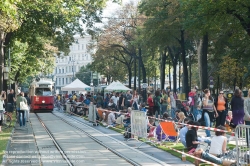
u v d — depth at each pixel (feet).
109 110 83.76
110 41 198.70
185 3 95.30
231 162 34.14
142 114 54.24
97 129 76.89
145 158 42.73
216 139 38.09
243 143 31.40
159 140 54.80
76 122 95.61
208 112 57.62
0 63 94.07
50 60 204.74
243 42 123.85
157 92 86.89
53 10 84.23
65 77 492.95
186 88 140.36
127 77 284.20
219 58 143.02
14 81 204.23
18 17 69.92
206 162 35.63
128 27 195.83
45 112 152.35
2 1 47.98
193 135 42.11
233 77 133.28
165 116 58.90
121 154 45.52
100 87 211.41
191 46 164.66
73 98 142.82
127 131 60.03
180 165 38.52
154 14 131.23
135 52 201.05
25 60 179.63
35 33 108.88
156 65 228.84
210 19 93.20
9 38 102.17
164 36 134.92
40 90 151.43
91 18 118.93
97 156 44.55
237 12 89.56
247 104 48.55
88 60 465.06
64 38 123.03
